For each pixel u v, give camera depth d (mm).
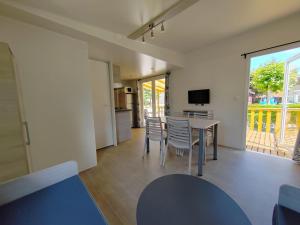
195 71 3803
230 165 2418
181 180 1130
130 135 4250
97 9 1837
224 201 902
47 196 771
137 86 6168
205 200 909
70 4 1693
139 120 6168
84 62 2328
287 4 1962
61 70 2068
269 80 3664
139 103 6188
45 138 1951
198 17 2215
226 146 3342
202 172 2203
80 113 2305
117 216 1448
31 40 1799
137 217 764
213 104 3510
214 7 1976
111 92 3537
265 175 2088
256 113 3924
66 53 2115
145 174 2230
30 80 1797
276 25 2463
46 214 658
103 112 3455
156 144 3705
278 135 3520
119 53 2920
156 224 720
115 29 2352
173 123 2291
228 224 738
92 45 2504
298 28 2273
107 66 3492
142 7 1840
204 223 738
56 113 2039
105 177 2172
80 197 767
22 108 1721
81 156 2350
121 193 1801
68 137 2182
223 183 1924
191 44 3314
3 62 1269
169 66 3957
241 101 3039
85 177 2178
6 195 719
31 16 1659
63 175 908
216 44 3285
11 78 1323
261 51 2672
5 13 1579
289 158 2619
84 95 2344
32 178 797
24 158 1427
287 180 1952
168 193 975
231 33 2830
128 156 2949
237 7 1995
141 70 4508
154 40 2984
